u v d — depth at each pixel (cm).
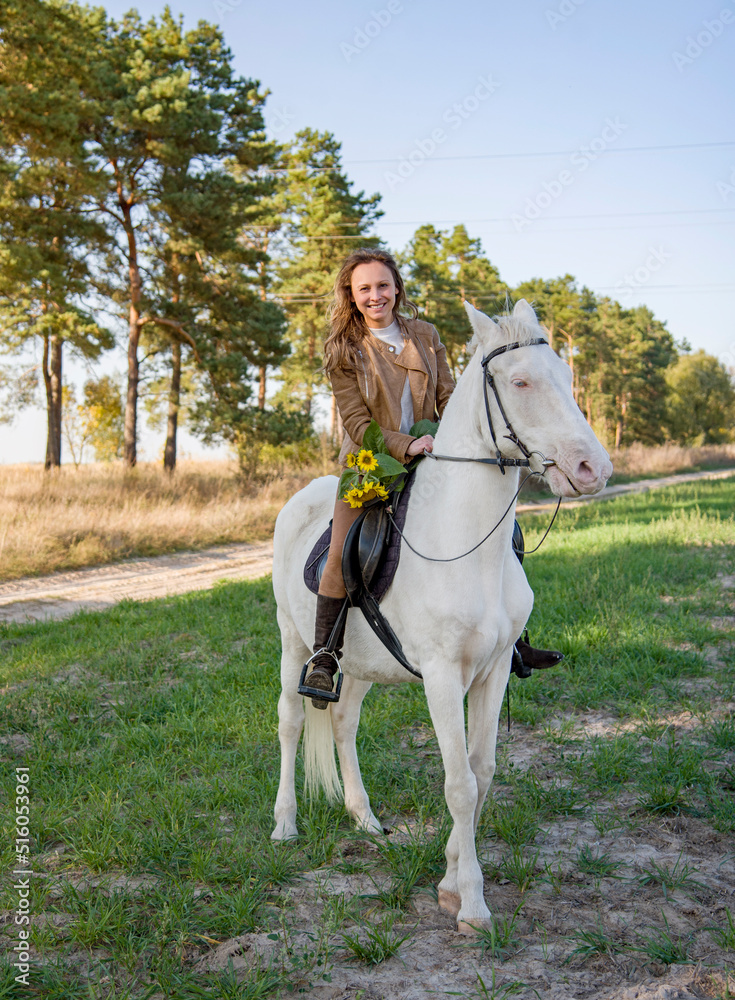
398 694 587
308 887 340
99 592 1262
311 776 394
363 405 352
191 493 2191
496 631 307
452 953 287
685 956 275
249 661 688
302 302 3441
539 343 293
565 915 307
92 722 556
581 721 527
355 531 335
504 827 370
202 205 2106
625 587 875
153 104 2039
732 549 1138
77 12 2122
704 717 502
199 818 397
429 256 4147
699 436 6619
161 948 292
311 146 3378
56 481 2139
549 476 274
